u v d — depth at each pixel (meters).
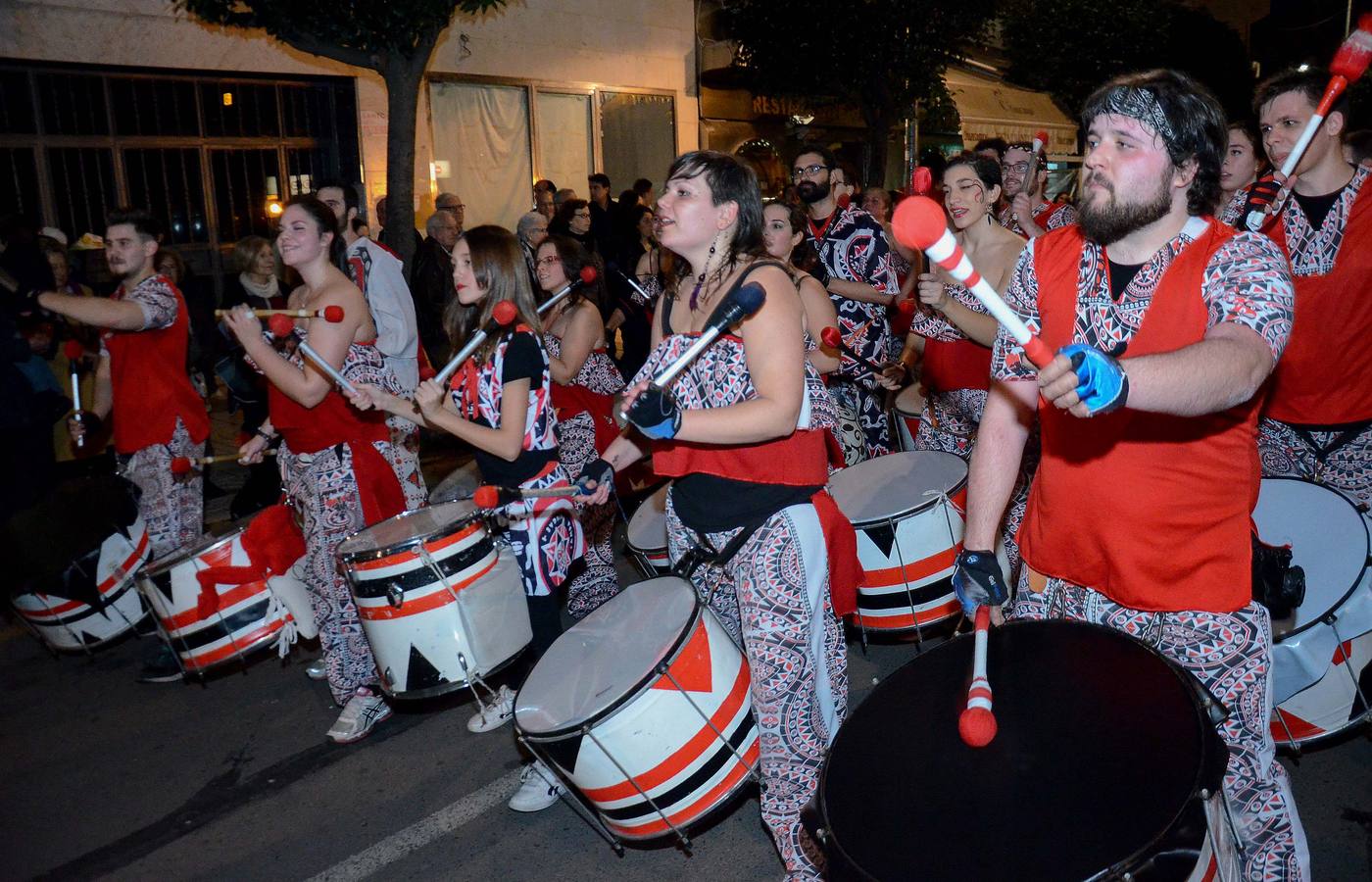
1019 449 2.15
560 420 4.74
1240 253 1.83
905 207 1.47
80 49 9.38
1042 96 18.00
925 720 1.83
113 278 9.89
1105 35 16.64
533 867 3.09
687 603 2.71
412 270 8.63
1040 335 2.07
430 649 3.34
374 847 3.25
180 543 4.53
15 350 5.07
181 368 4.51
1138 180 1.84
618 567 5.44
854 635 4.27
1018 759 1.67
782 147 15.77
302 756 3.85
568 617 4.69
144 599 4.03
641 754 2.54
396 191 8.62
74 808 3.62
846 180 8.44
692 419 2.36
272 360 3.61
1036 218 5.77
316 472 3.80
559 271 4.65
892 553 3.50
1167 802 1.50
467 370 3.50
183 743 4.01
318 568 3.85
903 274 5.88
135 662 4.78
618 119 13.73
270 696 4.35
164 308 4.32
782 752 2.57
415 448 4.25
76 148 9.76
